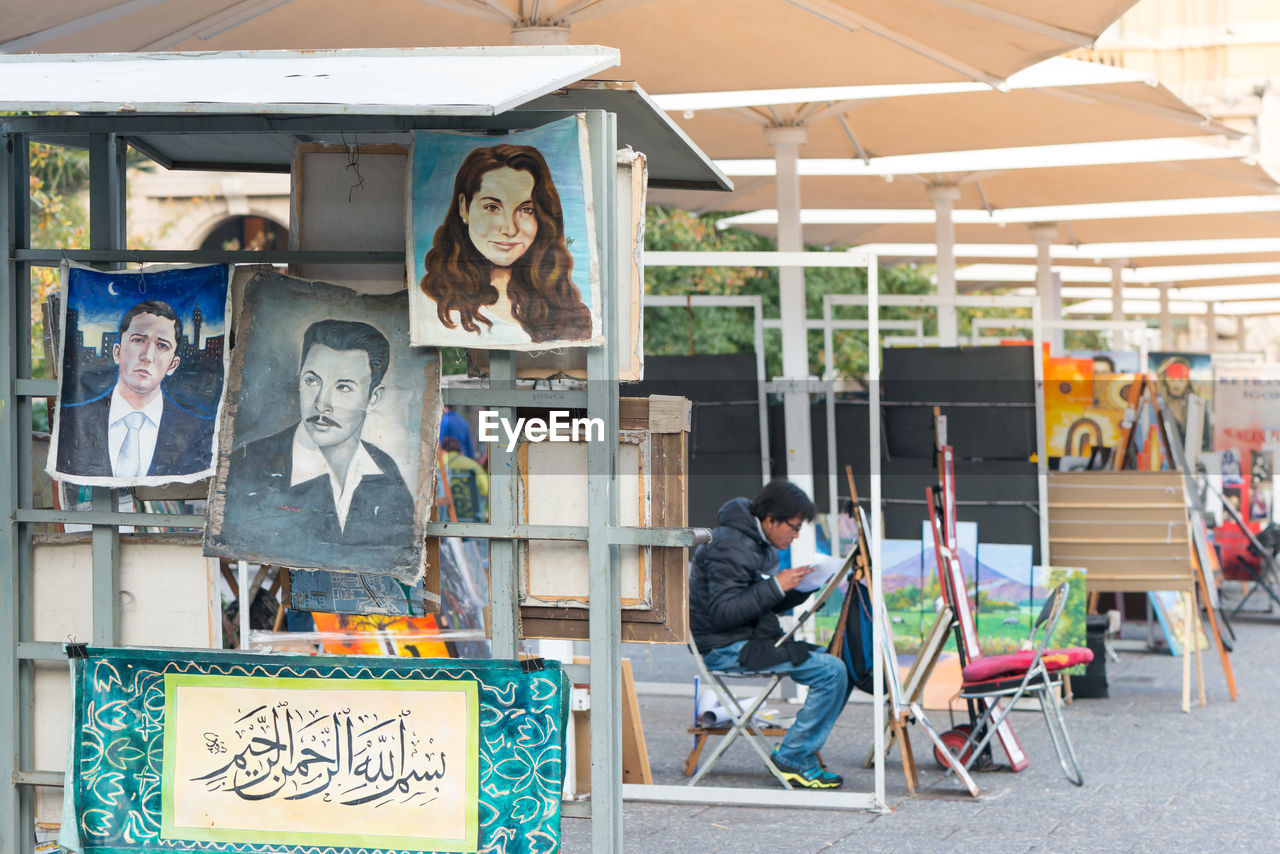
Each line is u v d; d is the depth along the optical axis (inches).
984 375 499.2
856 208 802.8
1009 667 358.3
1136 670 558.6
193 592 217.2
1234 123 1417.3
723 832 307.9
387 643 333.1
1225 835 306.8
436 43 402.6
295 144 210.2
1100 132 559.8
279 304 207.9
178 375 209.9
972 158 623.5
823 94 471.8
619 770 201.9
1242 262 1134.4
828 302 541.6
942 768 381.4
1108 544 489.7
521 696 201.3
